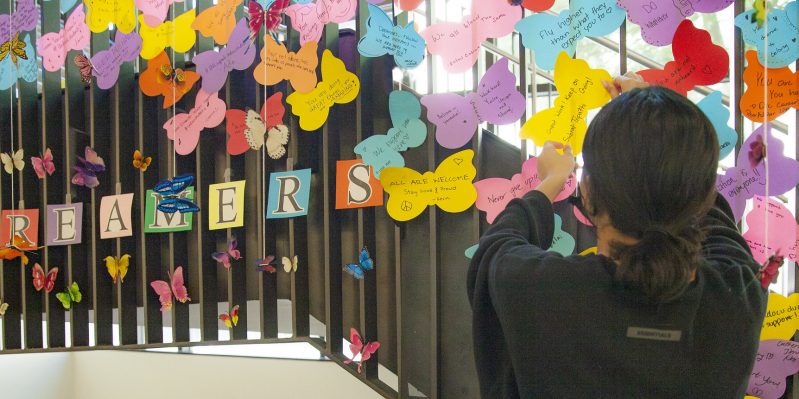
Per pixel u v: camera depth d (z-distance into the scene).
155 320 2.09
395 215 1.70
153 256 2.09
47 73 2.21
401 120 1.70
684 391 0.88
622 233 0.91
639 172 0.86
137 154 2.04
